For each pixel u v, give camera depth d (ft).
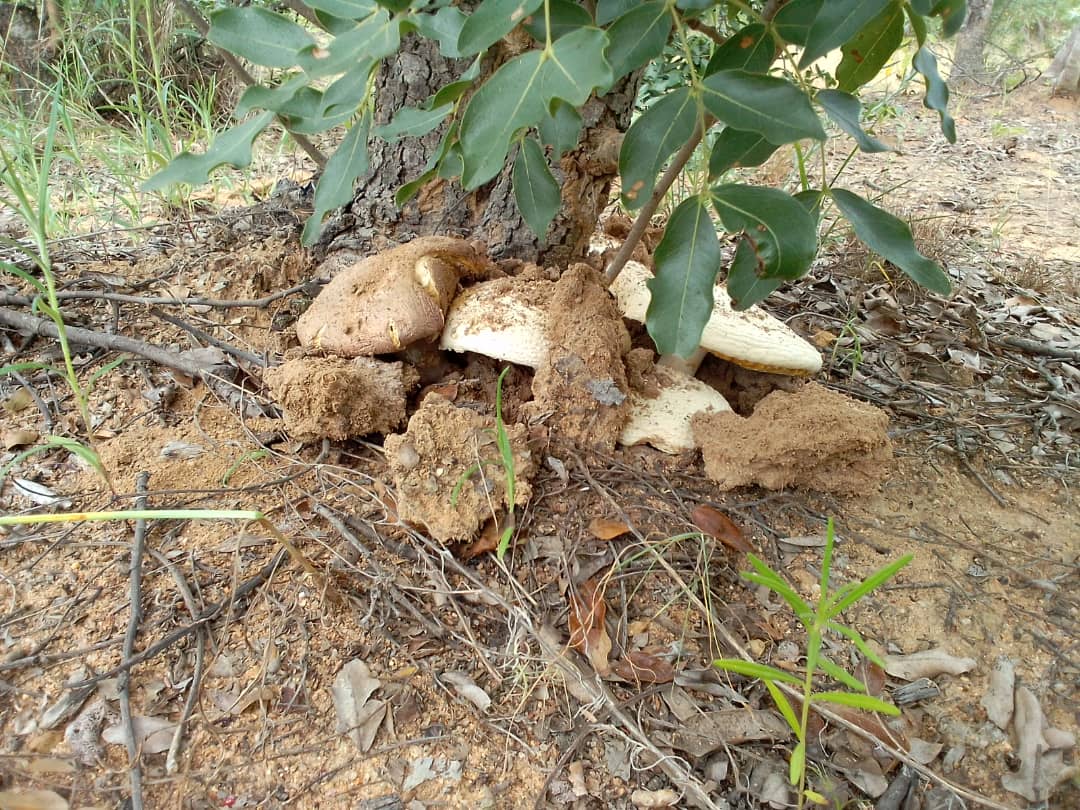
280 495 1.79
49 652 1.44
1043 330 2.95
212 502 1.75
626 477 1.85
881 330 2.82
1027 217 4.65
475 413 1.81
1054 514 1.98
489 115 0.96
